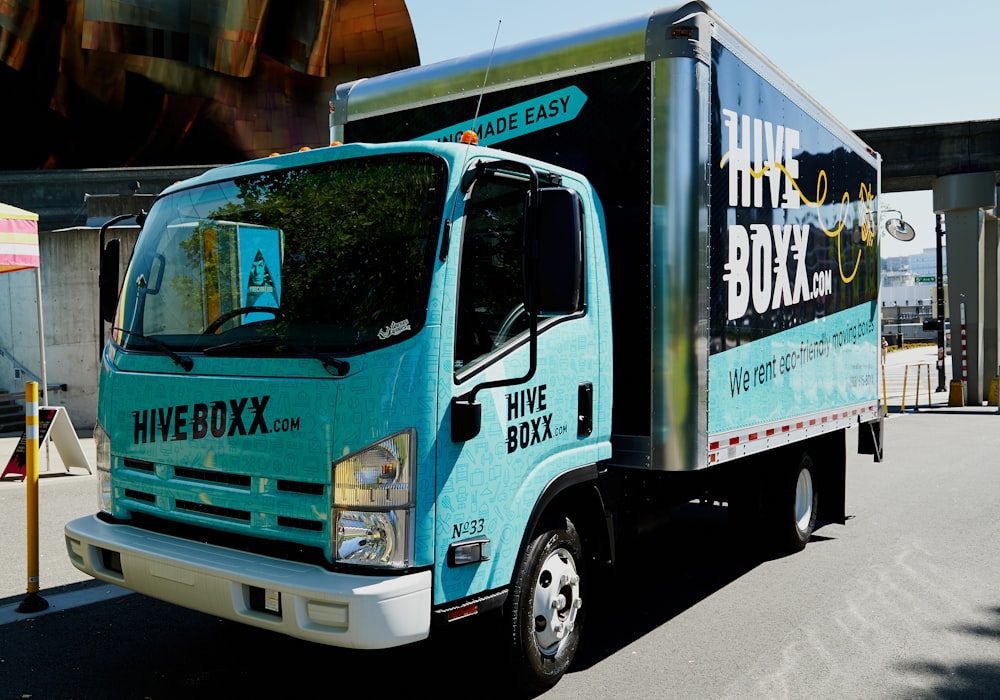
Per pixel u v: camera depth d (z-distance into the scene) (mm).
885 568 6859
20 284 14711
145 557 3912
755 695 4410
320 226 4000
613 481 4996
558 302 3604
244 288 4109
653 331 4797
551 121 5188
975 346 21953
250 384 3816
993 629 5434
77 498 8992
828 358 7164
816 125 6793
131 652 4957
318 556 3639
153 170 20828
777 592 6238
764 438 5820
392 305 3674
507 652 4082
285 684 4535
